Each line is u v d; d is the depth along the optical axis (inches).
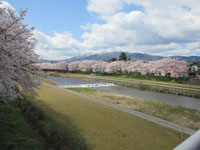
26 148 297.6
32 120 435.2
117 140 358.0
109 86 1774.1
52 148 302.5
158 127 457.1
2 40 263.3
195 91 1186.6
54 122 427.8
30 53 366.3
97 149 305.3
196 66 2487.7
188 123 528.4
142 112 631.8
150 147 337.1
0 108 493.4
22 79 345.4
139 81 1963.6
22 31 311.6
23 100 627.8
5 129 362.6
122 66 3058.6
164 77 2048.5
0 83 269.9
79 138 318.7
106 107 660.1
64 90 1148.5
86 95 968.9
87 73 3698.3
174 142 365.7
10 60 265.9
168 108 722.2
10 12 281.0
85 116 515.5
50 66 4414.4
